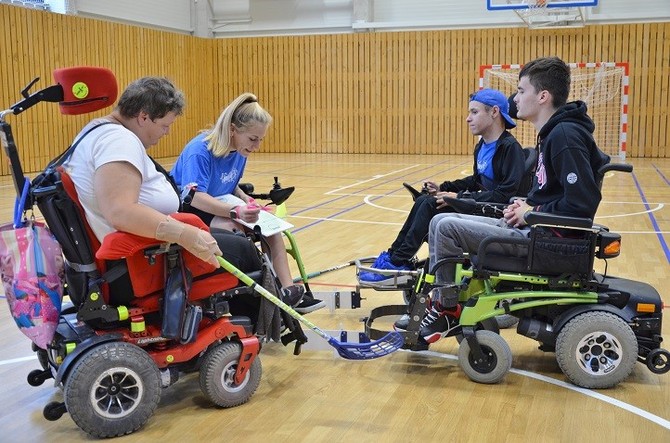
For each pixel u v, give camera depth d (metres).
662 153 16.06
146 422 2.73
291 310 2.98
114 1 15.61
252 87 18.47
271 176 12.57
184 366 2.89
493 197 3.92
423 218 3.91
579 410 2.82
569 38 16.11
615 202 9.11
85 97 2.69
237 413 2.81
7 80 12.59
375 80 17.59
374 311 3.64
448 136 17.31
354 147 18.05
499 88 16.58
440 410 2.83
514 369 3.30
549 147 3.13
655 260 5.59
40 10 13.26
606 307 3.08
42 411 2.83
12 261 2.61
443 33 16.91
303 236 6.77
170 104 2.78
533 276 3.15
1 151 12.59
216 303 2.88
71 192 2.62
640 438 2.56
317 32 17.94
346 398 2.96
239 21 18.36
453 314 3.32
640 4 15.74
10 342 3.66
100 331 2.74
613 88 15.95
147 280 2.71
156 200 2.78
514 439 2.56
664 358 3.22
